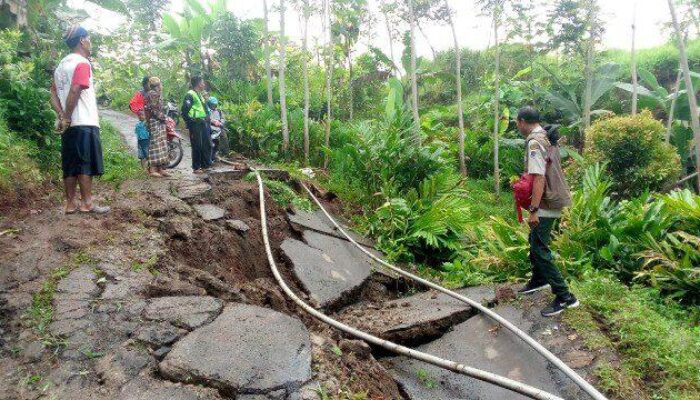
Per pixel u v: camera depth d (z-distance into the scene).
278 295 4.53
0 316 3.14
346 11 15.47
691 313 5.16
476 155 15.77
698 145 10.52
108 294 3.50
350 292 5.79
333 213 9.06
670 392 3.39
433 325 4.66
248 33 17.27
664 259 5.52
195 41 17.36
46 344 2.93
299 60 18.17
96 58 18.73
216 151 10.11
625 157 10.38
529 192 4.43
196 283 4.05
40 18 10.89
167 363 2.87
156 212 5.35
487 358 4.18
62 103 4.68
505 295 5.09
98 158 4.91
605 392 3.47
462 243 8.12
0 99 6.16
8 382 2.66
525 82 17.80
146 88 7.69
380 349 4.36
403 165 9.73
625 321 4.21
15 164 5.50
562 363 3.63
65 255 3.97
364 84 21.83
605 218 6.32
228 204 6.59
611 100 17.95
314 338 3.46
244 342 3.16
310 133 13.33
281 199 7.91
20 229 4.36
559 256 5.98
